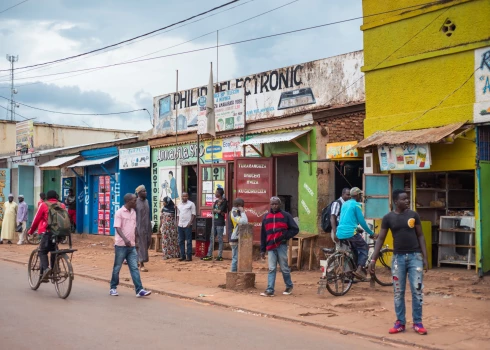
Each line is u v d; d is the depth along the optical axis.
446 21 11.97
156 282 12.32
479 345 7.17
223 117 17.59
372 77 13.41
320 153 14.70
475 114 11.34
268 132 16.19
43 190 27.27
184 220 15.92
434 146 12.07
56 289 10.60
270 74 16.88
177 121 19.95
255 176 15.86
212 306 9.94
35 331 7.73
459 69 11.73
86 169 24.36
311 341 7.41
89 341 7.19
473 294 10.35
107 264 15.52
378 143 12.08
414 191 12.69
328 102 15.41
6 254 18.53
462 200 13.91
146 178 22.95
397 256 7.75
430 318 8.66
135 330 7.84
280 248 10.70
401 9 12.74
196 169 19.30
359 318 8.68
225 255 16.92
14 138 34.44
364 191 12.74
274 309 9.41
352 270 10.77
